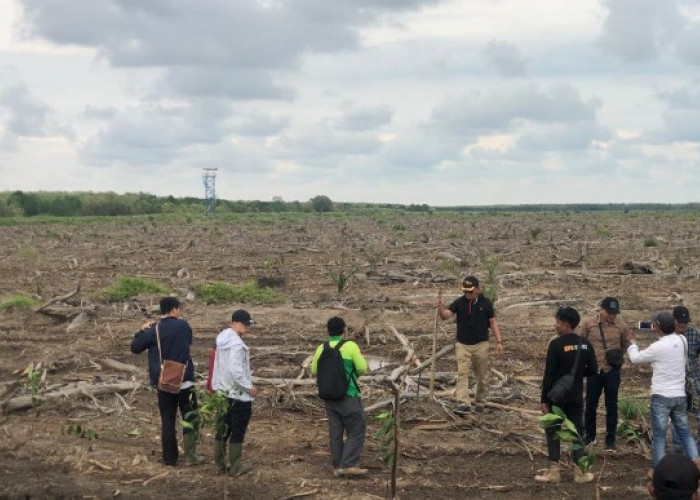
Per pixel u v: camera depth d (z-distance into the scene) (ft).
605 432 33.55
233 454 28.07
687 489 13.73
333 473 28.68
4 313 62.08
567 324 27.91
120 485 27.25
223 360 28.04
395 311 63.52
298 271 94.89
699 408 28.84
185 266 101.40
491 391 39.01
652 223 220.43
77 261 105.29
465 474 28.76
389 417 26.30
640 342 53.21
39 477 27.94
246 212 417.49
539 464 29.96
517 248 123.65
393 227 199.93
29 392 37.99
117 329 56.80
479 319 35.37
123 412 36.27
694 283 78.74
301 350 49.52
